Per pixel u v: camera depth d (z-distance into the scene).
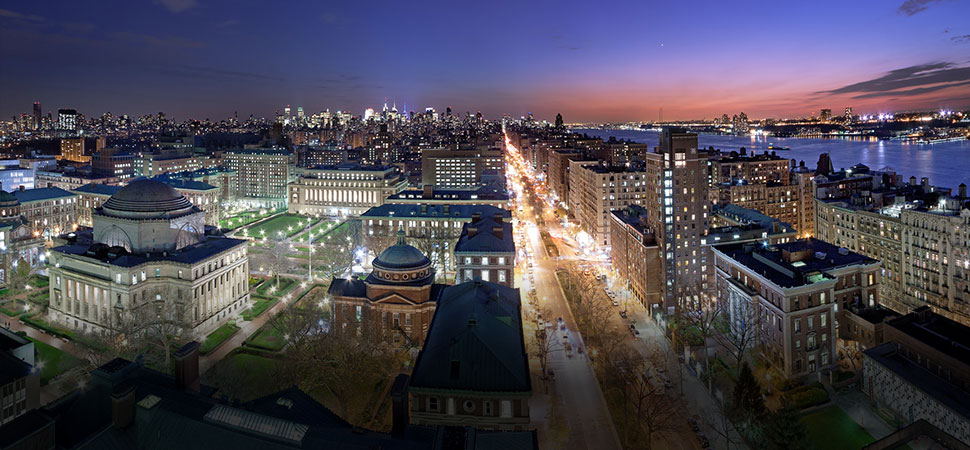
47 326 141.25
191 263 137.00
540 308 161.75
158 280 138.38
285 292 170.50
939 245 147.12
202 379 109.62
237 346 131.50
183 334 128.88
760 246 141.25
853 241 183.62
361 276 185.25
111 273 135.62
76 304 141.25
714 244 149.50
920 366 99.88
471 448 53.81
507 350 91.50
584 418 101.00
